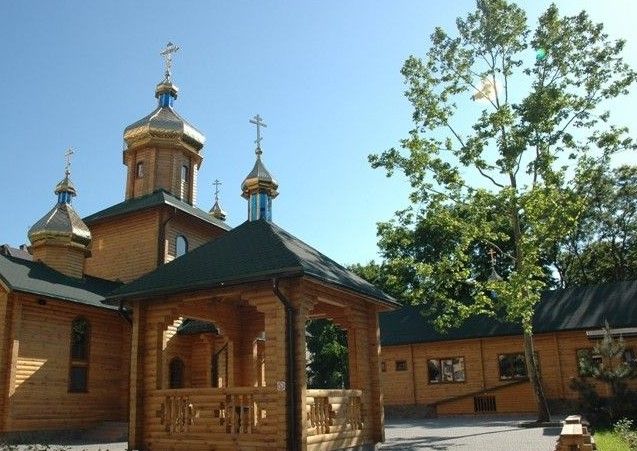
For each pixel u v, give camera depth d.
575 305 27.59
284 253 12.15
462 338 28.64
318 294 12.34
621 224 38.53
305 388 11.26
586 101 21.89
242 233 14.36
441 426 21.48
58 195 24.14
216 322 15.94
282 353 11.36
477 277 36.44
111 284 23.64
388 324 32.34
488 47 22.94
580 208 21.66
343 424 12.55
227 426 11.76
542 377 26.80
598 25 21.88
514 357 27.97
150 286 12.96
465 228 22.44
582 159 21.88
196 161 29.03
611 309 26.39
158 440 12.44
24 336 18.41
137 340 13.09
